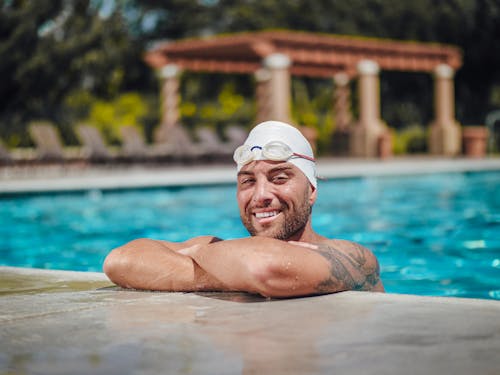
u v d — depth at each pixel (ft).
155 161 48.85
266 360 5.48
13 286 9.29
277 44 49.98
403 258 17.70
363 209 27.96
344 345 5.87
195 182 34.53
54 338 6.28
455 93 87.81
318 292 8.14
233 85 90.33
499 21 80.48
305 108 86.43
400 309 7.27
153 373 5.18
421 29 83.82
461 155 62.28
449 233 21.79
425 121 91.86
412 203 29.73
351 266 8.75
